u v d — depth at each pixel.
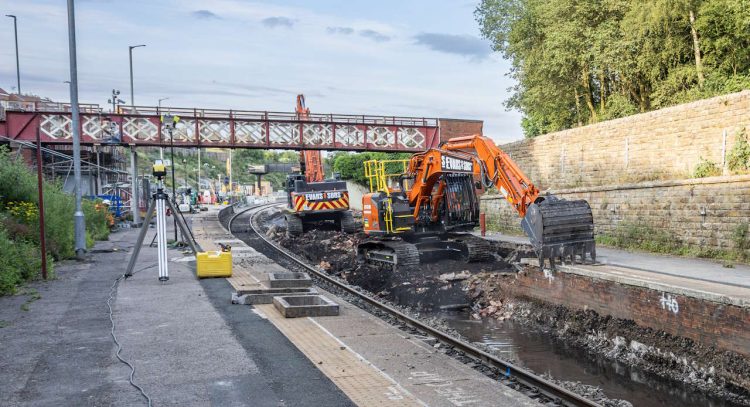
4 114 35.94
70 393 7.24
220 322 11.02
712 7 22.08
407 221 19.55
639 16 24.30
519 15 33.94
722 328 9.88
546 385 8.08
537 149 29.19
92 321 11.04
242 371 8.12
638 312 11.67
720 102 18.70
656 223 18.89
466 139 16.53
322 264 22.33
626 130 23.02
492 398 7.17
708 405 8.95
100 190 43.22
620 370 10.66
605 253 18.33
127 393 7.24
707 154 19.22
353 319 11.38
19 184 20.20
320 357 8.80
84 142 34.47
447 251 20.70
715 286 10.93
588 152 25.36
